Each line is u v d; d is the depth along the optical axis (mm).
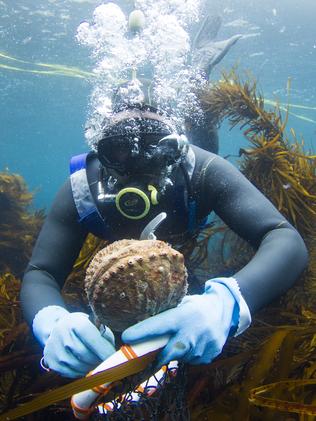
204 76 5441
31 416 2479
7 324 3496
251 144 4371
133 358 1233
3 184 8555
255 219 1923
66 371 1466
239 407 2061
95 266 1394
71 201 2248
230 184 2062
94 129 2289
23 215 8430
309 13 14805
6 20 16875
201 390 2363
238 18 15195
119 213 2180
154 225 1457
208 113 4816
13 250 7480
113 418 1365
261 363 2111
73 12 15734
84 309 3520
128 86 2350
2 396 2945
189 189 2137
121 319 1323
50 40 18484
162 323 1296
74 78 23641
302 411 1591
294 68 21094
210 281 1593
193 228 2352
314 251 3541
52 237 2207
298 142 4395
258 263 1684
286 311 3387
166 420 1725
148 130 2020
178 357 1296
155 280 1301
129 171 2066
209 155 2207
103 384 1287
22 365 2604
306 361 2498
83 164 2289
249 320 1536
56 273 2160
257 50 18672
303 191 3951
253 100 4656
